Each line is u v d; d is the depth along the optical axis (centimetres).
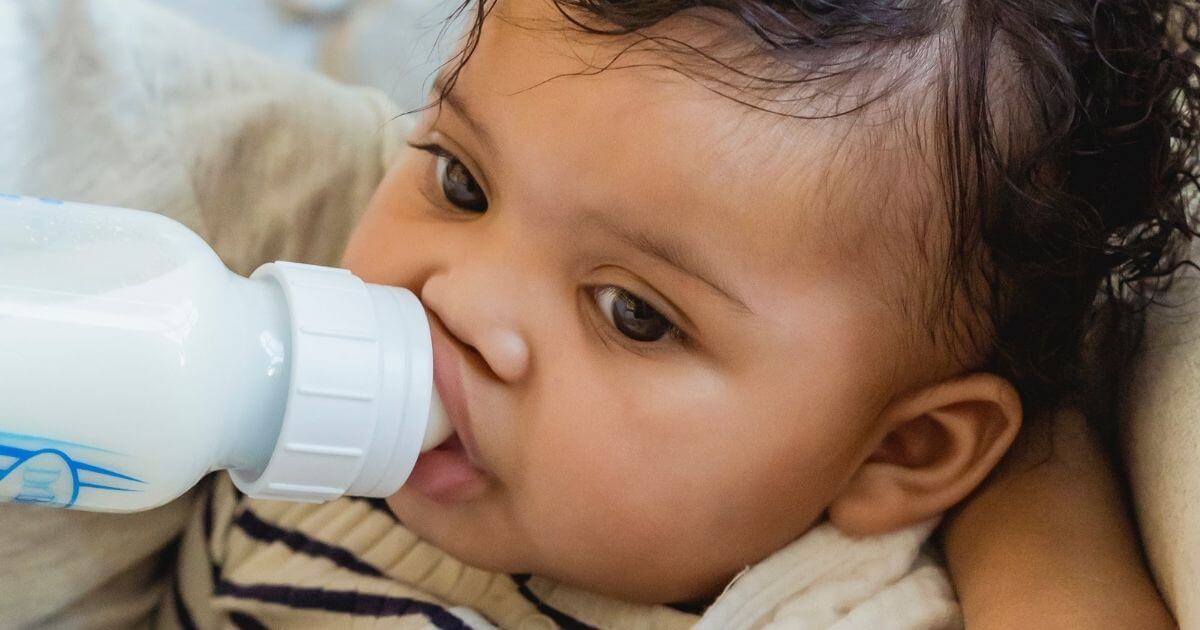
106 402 49
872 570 67
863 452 66
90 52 79
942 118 58
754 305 58
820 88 56
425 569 74
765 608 66
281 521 77
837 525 68
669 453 61
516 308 59
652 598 69
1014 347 67
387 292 57
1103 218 66
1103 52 64
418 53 105
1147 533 63
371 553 75
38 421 48
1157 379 65
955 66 58
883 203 58
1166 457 61
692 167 55
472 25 63
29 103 76
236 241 83
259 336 53
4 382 48
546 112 57
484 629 69
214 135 83
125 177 78
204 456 52
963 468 68
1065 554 63
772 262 58
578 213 57
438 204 65
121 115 79
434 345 59
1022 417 68
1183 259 67
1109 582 61
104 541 77
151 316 50
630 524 62
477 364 59
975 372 66
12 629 73
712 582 68
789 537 67
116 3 82
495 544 66
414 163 67
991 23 59
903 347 62
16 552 72
